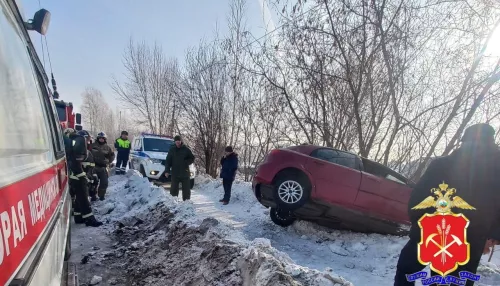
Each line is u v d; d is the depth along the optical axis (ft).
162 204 24.17
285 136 34.94
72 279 13.34
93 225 22.74
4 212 4.14
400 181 22.13
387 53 25.84
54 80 22.54
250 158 51.08
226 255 13.62
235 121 57.57
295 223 23.73
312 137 32.01
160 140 50.06
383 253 19.35
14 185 4.71
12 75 5.88
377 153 31.42
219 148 60.49
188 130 64.64
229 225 17.37
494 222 8.27
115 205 28.60
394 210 20.84
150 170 44.01
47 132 9.02
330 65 28.60
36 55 10.64
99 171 30.81
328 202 20.76
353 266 17.60
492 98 25.25
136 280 14.73
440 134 26.76
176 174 28.48
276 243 20.76
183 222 18.90
